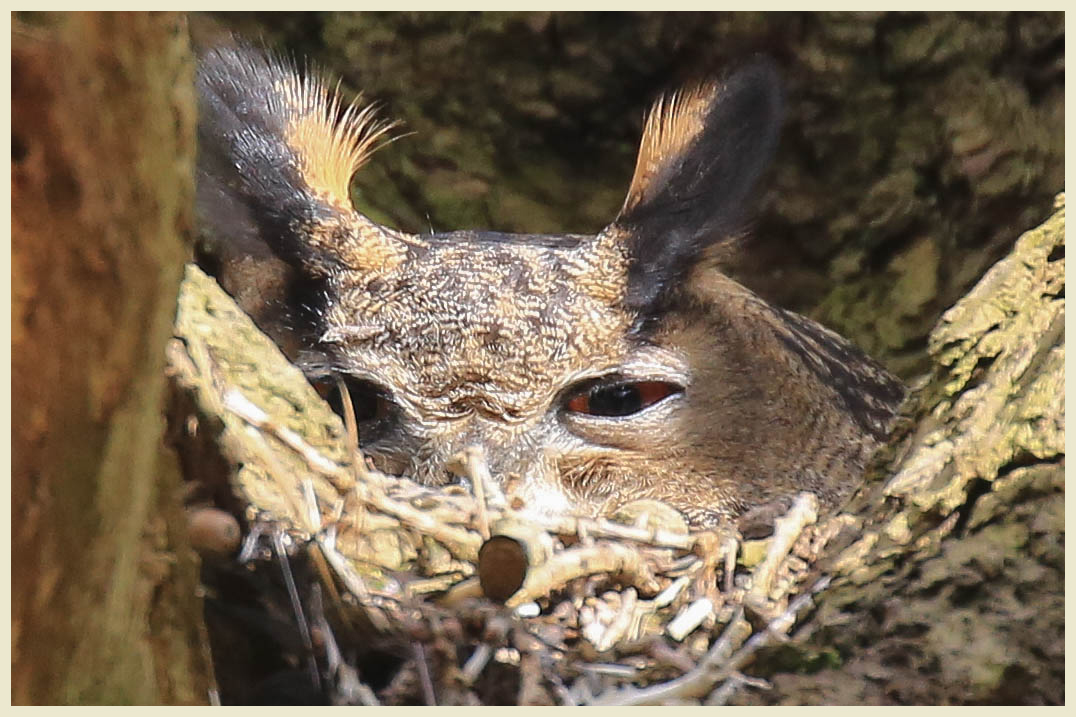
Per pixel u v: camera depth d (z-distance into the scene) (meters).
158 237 4.61
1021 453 4.68
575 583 4.68
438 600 4.66
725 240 4.82
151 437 4.62
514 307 4.79
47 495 4.36
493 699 4.66
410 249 4.80
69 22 4.36
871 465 4.73
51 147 4.32
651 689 4.66
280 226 4.80
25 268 4.30
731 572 4.69
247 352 4.71
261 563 4.66
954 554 4.68
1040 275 4.72
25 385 4.30
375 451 4.78
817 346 4.86
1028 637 4.66
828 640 4.67
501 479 4.77
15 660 4.30
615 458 4.80
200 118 4.80
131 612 4.61
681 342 4.81
